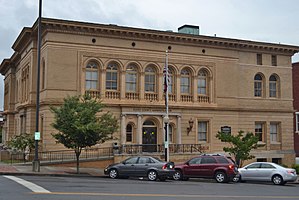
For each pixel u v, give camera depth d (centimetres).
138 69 3828
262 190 2125
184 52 4006
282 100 4500
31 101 3822
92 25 3588
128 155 3441
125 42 3772
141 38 3822
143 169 2570
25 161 3362
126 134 3734
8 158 3831
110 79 3738
